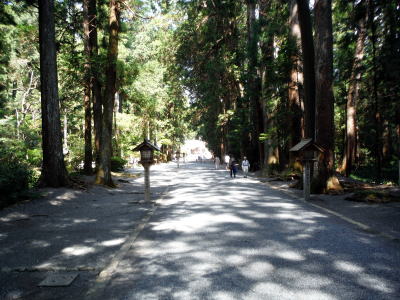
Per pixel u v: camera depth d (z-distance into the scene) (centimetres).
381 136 2728
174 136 6550
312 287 420
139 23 2327
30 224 824
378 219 829
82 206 1116
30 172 1284
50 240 666
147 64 3091
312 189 1415
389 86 1822
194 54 3247
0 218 873
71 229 767
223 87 3350
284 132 2370
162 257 550
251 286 425
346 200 1165
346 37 2427
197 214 936
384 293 400
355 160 2950
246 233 702
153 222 841
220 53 3041
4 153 1780
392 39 1725
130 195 1439
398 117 2186
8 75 3500
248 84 2947
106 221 860
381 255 545
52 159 1409
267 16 2592
